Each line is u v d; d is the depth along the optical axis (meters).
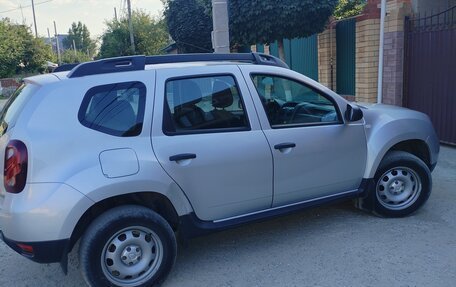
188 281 3.67
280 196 4.06
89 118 3.35
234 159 3.76
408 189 4.66
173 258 3.60
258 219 3.97
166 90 3.63
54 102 3.30
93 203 3.21
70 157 3.22
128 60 3.64
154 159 3.44
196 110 3.71
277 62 4.36
